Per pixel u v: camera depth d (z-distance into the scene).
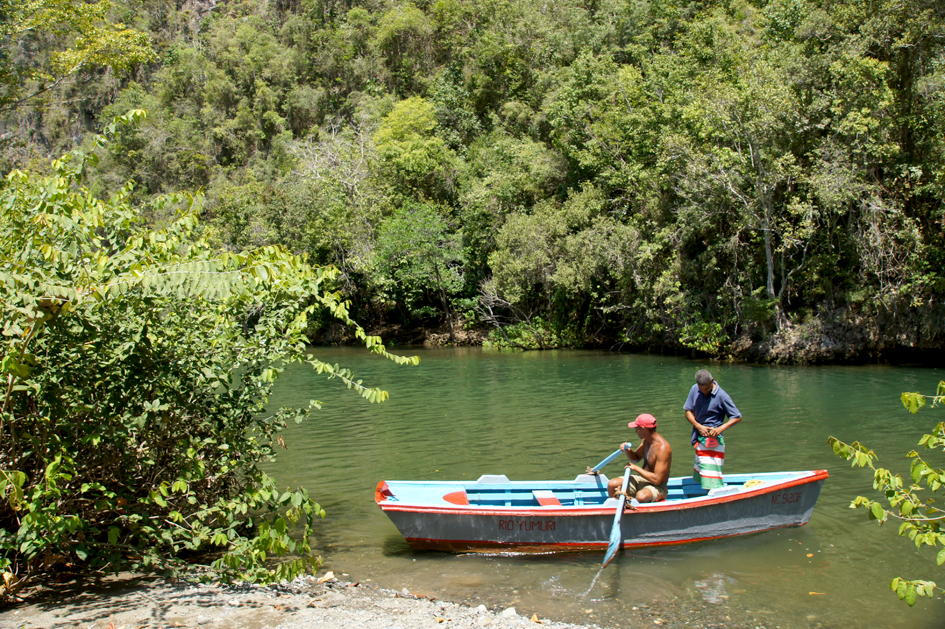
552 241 30.36
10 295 4.19
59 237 4.99
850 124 20.16
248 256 4.67
